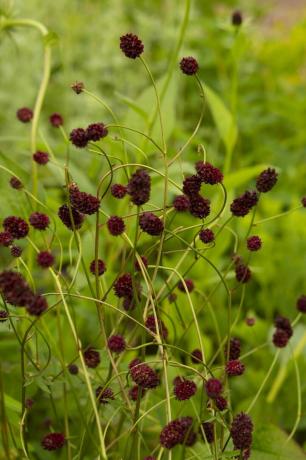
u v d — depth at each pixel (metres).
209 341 1.08
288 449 0.89
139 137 1.09
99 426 0.76
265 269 1.35
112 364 0.79
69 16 2.07
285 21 2.72
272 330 1.15
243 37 1.22
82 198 0.79
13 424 0.87
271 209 1.52
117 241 1.09
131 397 0.85
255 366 1.20
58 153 1.29
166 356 0.79
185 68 0.86
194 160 1.60
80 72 1.92
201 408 0.81
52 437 0.84
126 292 0.82
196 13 2.36
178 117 2.01
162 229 0.78
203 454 0.86
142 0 2.51
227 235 1.16
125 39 0.85
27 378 0.86
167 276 1.14
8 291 0.71
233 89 1.22
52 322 1.05
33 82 1.82
